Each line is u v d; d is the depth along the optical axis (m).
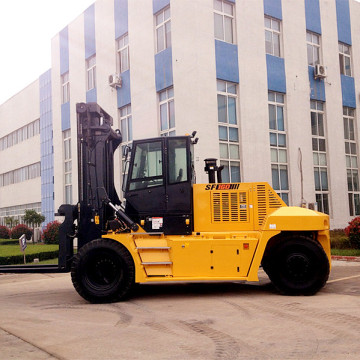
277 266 7.77
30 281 11.23
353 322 5.63
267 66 19.33
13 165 36.75
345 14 23.38
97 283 7.64
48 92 30.28
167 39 18.59
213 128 17.00
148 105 19.25
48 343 5.14
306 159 20.33
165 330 5.57
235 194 8.34
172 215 8.10
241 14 18.64
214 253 7.77
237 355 4.48
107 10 22.39
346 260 12.45
